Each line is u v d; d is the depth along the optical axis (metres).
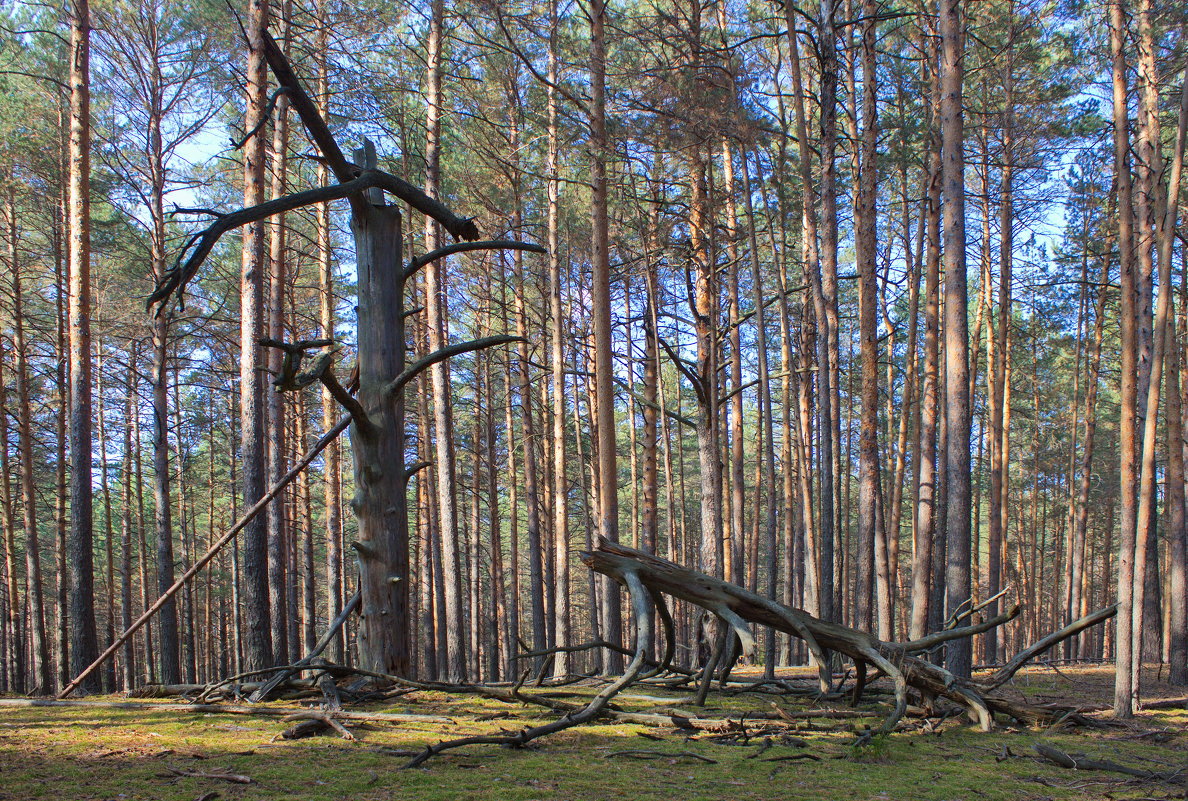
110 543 22.81
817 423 21.00
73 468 11.68
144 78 16.53
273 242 15.80
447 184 17.89
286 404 20.58
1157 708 7.91
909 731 6.13
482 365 23.59
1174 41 14.02
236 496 26.41
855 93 15.98
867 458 11.63
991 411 19.16
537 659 19.17
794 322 20.58
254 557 10.40
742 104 11.69
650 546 17.45
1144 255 12.70
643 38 12.08
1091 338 25.09
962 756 5.16
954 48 8.60
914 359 17.08
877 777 4.46
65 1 14.77
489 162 17.30
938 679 6.51
